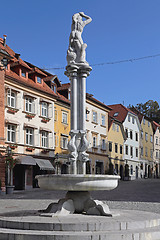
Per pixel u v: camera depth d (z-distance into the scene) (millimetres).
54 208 9336
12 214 9797
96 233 7270
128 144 62344
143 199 20531
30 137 36500
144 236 7453
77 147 11148
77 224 7582
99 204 9227
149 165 74125
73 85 11359
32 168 35625
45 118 38344
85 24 12000
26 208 15391
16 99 34375
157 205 16781
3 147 31203
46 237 7082
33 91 36875
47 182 9297
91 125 49062
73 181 9000
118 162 57188
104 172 51812
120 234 7242
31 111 36812
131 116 64812
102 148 52188
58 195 25172
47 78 42469
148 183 42562
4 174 30703
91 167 48125
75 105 11305
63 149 42156
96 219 8211
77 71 11414
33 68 38531
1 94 31891
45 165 36844
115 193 26172
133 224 7996
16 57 38281
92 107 49750
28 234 7180
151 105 96250
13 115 33750
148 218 8648
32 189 34406
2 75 32125
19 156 33812
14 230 7676
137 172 66062
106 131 53688
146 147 72750
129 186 36562
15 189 34000
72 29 11930
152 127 78062
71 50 11633
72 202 9414
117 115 62406
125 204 17266
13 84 33906
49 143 39031
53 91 42000
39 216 8984
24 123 35219
